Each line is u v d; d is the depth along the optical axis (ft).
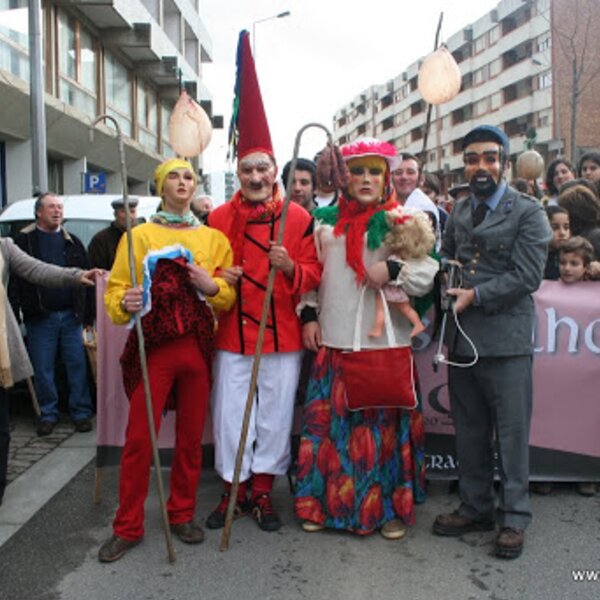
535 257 11.11
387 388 11.46
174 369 11.71
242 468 12.59
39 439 18.31
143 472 11.63
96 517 13.24
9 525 12.87
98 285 13.89
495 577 10.78
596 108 142.82
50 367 18.76
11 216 22.85
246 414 11.67
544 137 151.43
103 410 13.76
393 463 12.21
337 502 12.07
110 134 65.87
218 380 12.65
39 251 18.72
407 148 248.11
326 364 12.32
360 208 12.07
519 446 11.56
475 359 11.46
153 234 11.89
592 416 14.07
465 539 12.10
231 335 12.45
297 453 14.28
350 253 11.84
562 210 15.24
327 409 12.28
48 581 10.79
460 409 12.26
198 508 13.56
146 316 11.48
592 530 12.42
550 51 148.97
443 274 12.01
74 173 61.93
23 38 48.39
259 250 12.43
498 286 11.19
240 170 12.45
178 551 11.71
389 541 12.02
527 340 11.52
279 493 14.34
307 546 11.85
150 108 83.97
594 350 14.05
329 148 11.51
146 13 70.33
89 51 64.08
